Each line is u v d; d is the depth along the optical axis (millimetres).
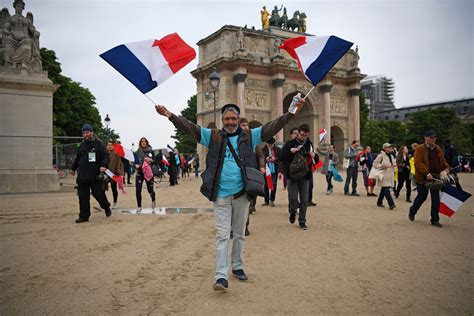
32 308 5484
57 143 33656
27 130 23531
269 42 58969
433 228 11578
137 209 15898
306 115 63844
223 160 6363
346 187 22188
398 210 15609
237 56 53750
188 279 6742
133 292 6105
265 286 6352
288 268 7352
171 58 8320
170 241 9789
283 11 65688
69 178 35344
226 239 6219
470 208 16391
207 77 58375
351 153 21922
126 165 32844
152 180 15664
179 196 22328
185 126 6438
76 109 72812
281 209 16016
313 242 9609
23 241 9789
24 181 22969
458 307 5523
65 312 5348
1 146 22656
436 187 11852
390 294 6008
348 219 13273
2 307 5523
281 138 58594
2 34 23969
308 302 5680
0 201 18656
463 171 61031
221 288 5848
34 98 23766
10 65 23828
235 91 55031
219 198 6293
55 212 15109
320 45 8812
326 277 6812
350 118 66688
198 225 12172
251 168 6387
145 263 7758
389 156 16109
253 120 56656
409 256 8250
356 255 8320
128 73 8117
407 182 18844
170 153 31922
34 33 25016
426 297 5895
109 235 10547
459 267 7449
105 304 5621
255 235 10500
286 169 11773
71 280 6695
